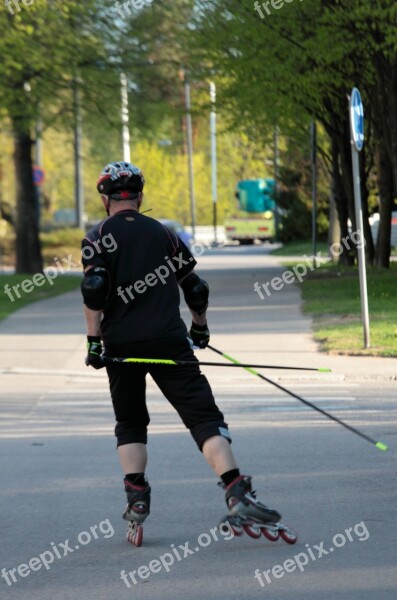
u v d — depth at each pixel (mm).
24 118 67688
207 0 54031
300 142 74688
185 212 166375
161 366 12805
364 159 65312
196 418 12688
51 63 62312
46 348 33844
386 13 41188
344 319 37531
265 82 53219
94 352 12703
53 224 124438
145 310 12875
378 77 48375
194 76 63281
